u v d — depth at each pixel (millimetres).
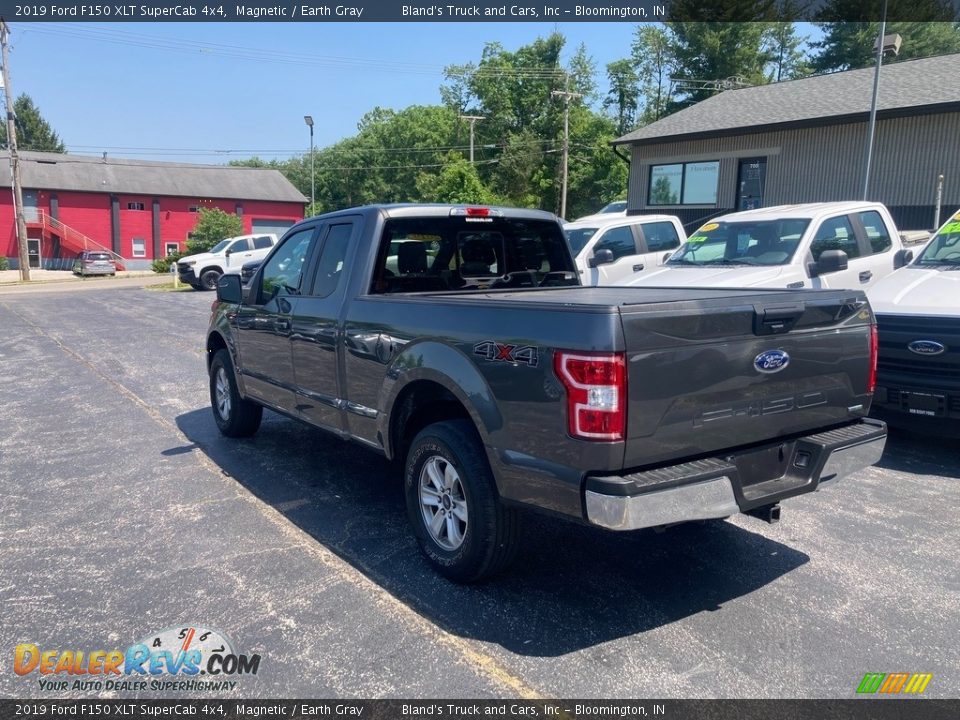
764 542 4496
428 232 5023
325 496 5344
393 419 4379
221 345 6984
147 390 9297
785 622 3555
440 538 4059
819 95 22000
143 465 6117
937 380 5691
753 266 8273
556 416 3242
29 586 3951
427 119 73312
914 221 18844
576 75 64000
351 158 75250
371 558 4293
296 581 3994
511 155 56750
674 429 3262
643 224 12508
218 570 4129
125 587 3932
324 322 4918
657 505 3127
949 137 18078
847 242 8742
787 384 3678
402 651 3312
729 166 22703
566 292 5066
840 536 4570
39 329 15914
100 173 52625
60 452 6543
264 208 56438
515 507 3535
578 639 3412
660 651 3311
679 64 52031
